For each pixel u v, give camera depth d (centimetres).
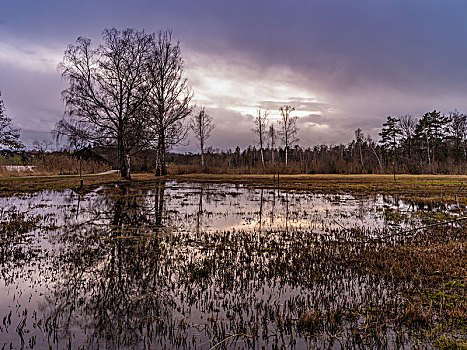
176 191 2153
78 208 1335
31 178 2822
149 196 1822
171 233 902
